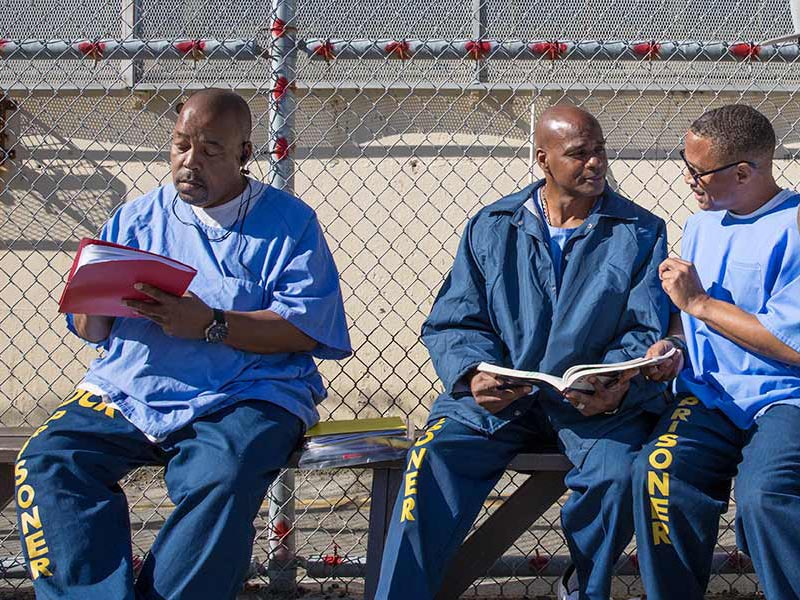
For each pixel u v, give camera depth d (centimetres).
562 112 433
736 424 405
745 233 421
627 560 489
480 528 434
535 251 435
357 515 617
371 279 686
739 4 643
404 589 394
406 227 680
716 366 422
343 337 445
